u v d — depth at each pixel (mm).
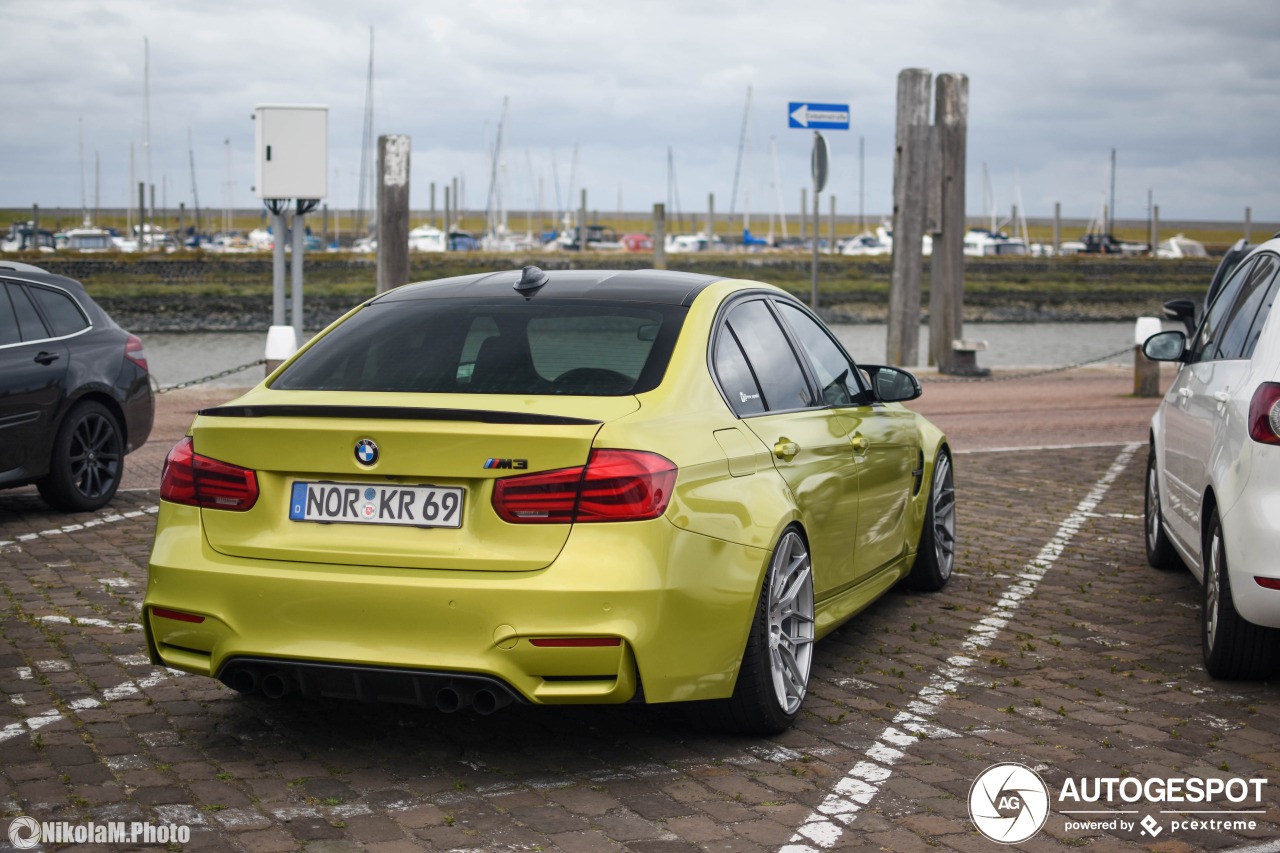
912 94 18609
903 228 18844
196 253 68688
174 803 3850
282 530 4031
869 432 5590
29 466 8289
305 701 4867
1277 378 4785
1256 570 4719
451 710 3861
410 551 3889
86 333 8859
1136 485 10469
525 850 3535
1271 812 3883
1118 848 3611
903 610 6465
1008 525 8805
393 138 15828
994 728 4645
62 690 4984
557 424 3869
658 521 3881
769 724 4418
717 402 4422
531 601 3770
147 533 8125
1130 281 84375
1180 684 5211
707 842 3600
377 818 3748
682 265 78562
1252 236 158750
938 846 3602
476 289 4898
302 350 4695
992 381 19047
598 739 4477
